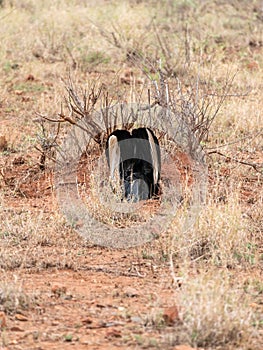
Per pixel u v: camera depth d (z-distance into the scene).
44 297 8.47
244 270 9.52
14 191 12.79
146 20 26.48
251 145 15.58
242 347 7.24
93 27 25.28
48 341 7.34
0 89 19.55
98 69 21.67
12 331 7.55
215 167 13.72
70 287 8.87
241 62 22.84
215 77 19.86
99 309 8.18
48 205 12.19
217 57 22.45
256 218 11.46
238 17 27.64
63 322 7.82
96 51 22.80
